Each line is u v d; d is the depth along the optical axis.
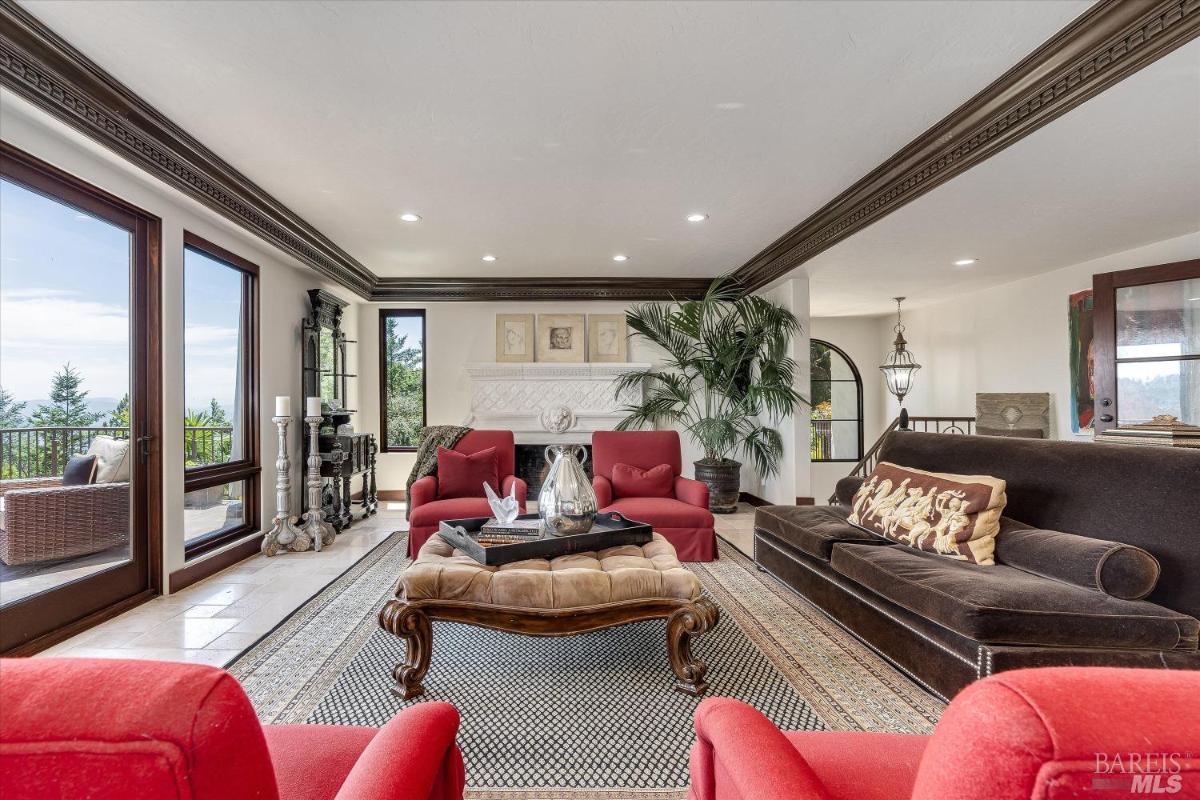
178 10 1.82
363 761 0.77
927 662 1.94
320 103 2.41
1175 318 3.82
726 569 3.53
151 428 2.95
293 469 4.51
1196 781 0.37
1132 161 2.72
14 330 2.27
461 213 3.83
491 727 1.78
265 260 4.09
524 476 5.93
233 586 3.16
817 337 7.76
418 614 1.95
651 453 4.21
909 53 2.08
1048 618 1.69
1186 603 1.78
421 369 6.16
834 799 0.86
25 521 2.32
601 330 6.13
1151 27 1.83
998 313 5.63
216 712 0.41
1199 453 1.91
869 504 2.78
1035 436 5.13
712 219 3.99
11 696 0.39
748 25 1.91
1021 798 0.37
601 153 2.89
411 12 1.84
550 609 1.97
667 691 2.02
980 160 2.65
